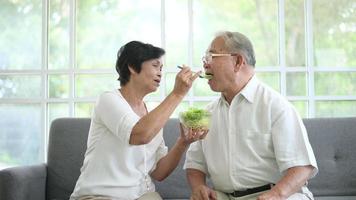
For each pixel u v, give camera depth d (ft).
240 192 5.80
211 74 5.91
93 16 10.40
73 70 10.29
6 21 10.48
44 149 10.25
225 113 6.05
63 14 10.40
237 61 5.87
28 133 10.31
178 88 5.73
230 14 10.32
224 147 5.95
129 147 5.93
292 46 10.21
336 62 10.19
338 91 10.13
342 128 8.39
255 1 10.30
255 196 5.73
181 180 8.25
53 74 10.34
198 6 10.34
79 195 5.94
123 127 5.65
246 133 5.79
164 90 10.11
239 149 5.82
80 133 8.46
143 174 6.15
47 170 8.29
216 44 5.92
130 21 10.37
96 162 5.93
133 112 5.92
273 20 10.28
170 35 10.32
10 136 10.32
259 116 5.81
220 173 5.95
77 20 10.40
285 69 10.14
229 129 5.89
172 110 5.66
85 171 6.03
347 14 10.21
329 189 8.14
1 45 10.44
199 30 10.32
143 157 6.11
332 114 10.13
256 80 6.07
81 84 10.32
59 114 10.32
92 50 10.37
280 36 10.18
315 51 10.19
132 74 6.18
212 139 6.12
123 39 10.37
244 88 5.90
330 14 10.21
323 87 10.16
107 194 5.80
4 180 6.77
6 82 10.38
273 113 5.69
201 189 5.95
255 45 10.27
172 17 10.32
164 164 6.46
